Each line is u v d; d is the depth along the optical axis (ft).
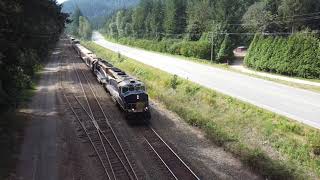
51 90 135.64
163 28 410.31
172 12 376.27
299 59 173.06
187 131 87.20
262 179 62.18
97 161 70.13
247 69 211.20
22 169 65.82
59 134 85.15
